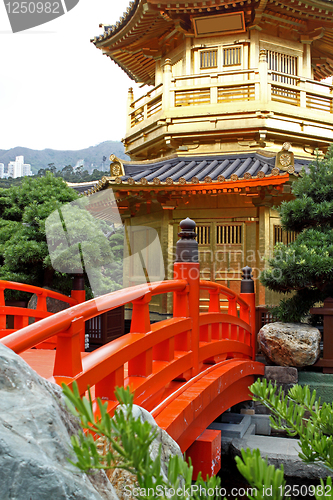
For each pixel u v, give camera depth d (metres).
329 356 6.18
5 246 7.99
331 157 6.76
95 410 2.25
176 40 11.30
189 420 3.49
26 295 8.31
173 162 10.10
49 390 1.42
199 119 9.95
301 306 6.62
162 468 1.87
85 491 1.16
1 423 1.13
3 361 1.28
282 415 1.59
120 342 2.75
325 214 6.05
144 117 11.18
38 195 8.77
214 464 3.83
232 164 9.29
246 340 6.75
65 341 2.16
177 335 4.09
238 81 9.82
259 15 10.08
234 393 5.34
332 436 1.51
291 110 9.89
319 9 9.90
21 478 1.06
